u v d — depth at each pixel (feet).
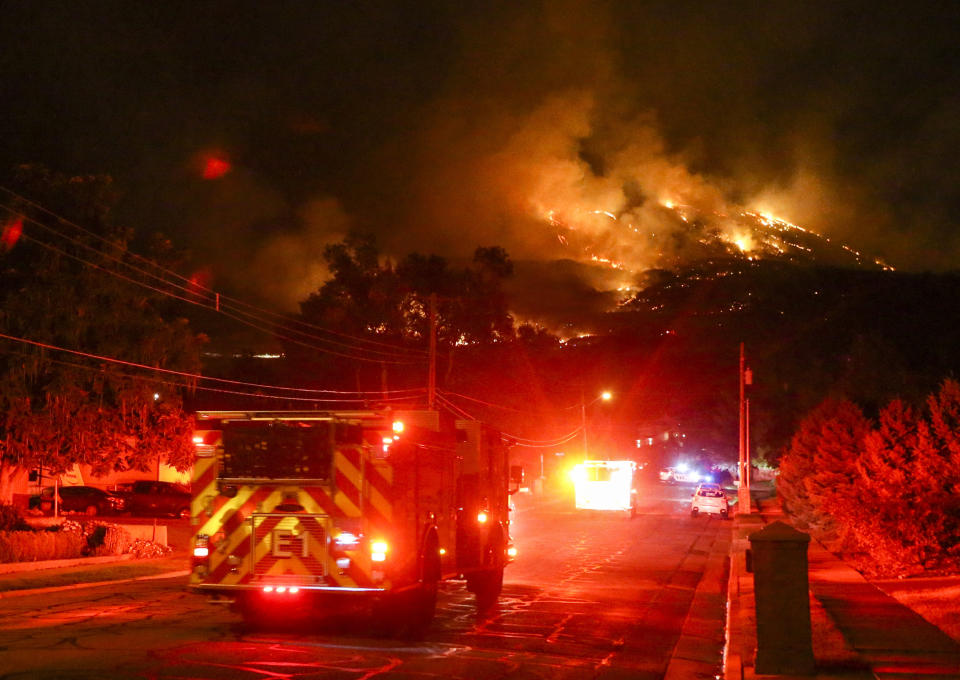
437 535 47.29
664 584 67.46
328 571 41.27
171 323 89.45
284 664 34.45
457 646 39.70
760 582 33.14
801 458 123.54
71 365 79.51
